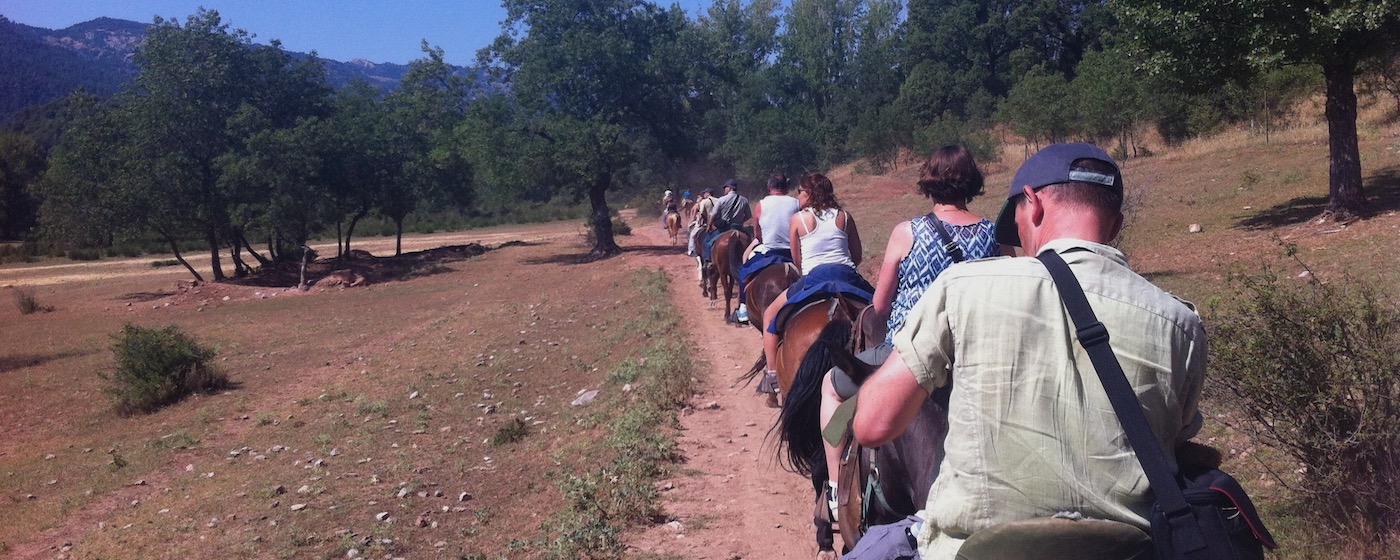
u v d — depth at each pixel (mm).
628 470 8328
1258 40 14875
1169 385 2166
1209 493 2131
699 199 21594
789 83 78625
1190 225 17125
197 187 33062
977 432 2195
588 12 33344
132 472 11688
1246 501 2178
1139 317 2172
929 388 2303
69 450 13531
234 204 32969
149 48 33938
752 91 71375
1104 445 2131
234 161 32125
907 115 57469
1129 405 2098
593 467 8828
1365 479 4801
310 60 38281
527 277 30391
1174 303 2230
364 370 16938
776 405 9227
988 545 2141
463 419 12438
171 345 16266
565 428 10852
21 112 165000
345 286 32188
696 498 7785
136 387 15586
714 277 18312
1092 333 2121
